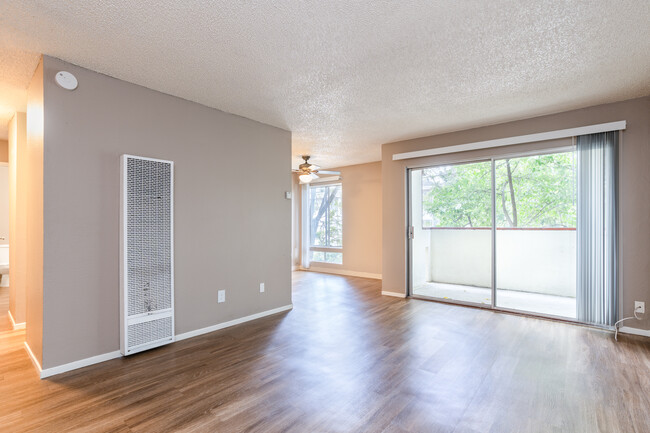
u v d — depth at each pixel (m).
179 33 2.20
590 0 1.88
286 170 4.52
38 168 2.58
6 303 4.67
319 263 7.89
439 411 2.02
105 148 2.80
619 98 3.40
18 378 2.43
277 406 2.08
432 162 4.86
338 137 4.96
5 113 3.68
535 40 2.31
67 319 2.57
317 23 2.10
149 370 2.58
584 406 2.06
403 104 3.55
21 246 3.61
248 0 1.86
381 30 2.18
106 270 2.79
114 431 1.82
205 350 3.01
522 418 1.94
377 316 4.09
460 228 4.73
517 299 4.24
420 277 5.12
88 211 2.69
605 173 3.53
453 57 2.55
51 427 1.85
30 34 2.20
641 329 3.33
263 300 4.16
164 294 3.03
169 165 3.09
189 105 3.42
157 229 2.99
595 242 3.60
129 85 2.97
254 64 2.65
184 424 1.88
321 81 2.97
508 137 4.16
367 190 7.02
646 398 2.14
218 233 3.67
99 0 1.85
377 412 2.01
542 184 4.05
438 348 3.03
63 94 2.58
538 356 2.83
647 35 2.24
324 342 3.20
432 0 1.87
